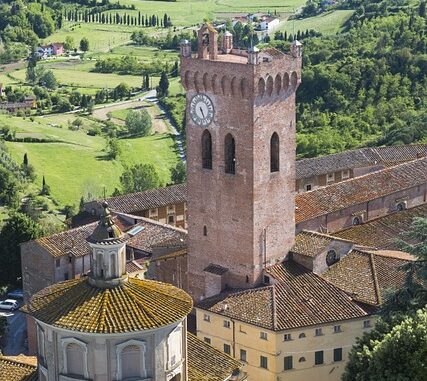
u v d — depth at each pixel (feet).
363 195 574.15
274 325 421.18
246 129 432.66
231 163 445.78
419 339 350.43
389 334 357.82
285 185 453.99
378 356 354.74
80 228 602.85
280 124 444.14
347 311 433.48
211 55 445.78
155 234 604.90
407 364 349.41
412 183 602.03
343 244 470.80
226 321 437.17
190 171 458.91
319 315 429.79
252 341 430.20
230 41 465.47
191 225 466.29
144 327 272.51
